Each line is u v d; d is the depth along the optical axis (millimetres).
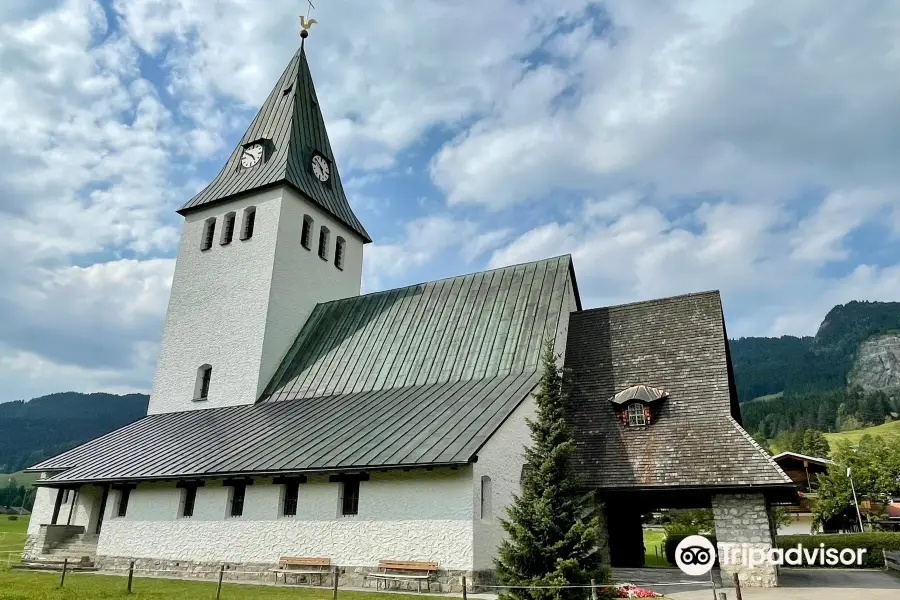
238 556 20594
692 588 18469
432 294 29375
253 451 21828
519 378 22859
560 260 27750
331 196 35812
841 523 49625
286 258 31609
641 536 26469
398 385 25422
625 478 20016
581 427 22453
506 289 27516
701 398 21734
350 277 36031
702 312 24844
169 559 21938
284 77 37750
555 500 15898
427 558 17516
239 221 32781
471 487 17531
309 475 20172
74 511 26391
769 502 22797
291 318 31281
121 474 23156
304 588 18062
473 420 19672
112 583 19125
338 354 28828
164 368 32000
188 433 26062
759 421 179000
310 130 36000
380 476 19062
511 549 15445
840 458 50312
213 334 31156
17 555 29891
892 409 170250
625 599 16062
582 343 26000
